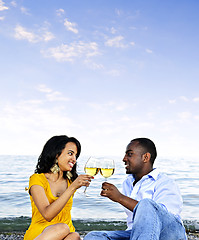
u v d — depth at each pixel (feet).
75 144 10.91
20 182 56.24
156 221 8.29
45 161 10.69
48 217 9.56
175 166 99.76
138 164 10.63
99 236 9.60
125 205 9.51
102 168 10.30
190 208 33.94
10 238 20.35
